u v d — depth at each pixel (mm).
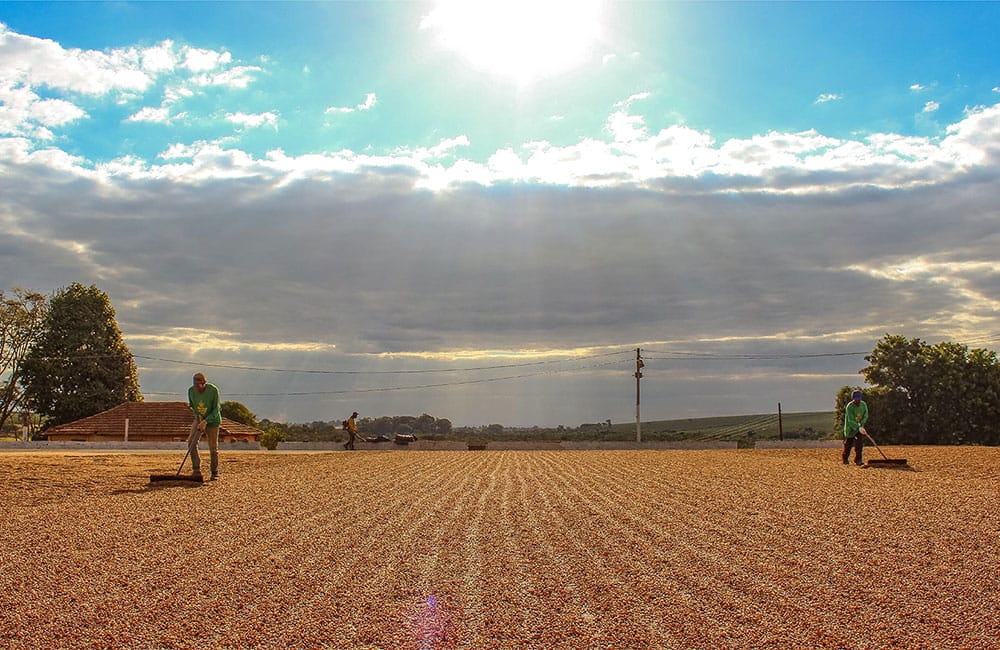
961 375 59250
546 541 11117
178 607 7742
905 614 7516
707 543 10930
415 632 7035
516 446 51000
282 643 6750
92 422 55375
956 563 9625
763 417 121750
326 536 11516
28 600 7945
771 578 8867
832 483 18984
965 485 18312
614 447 51031
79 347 65375
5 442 45125
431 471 23984
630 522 12820
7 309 65438
